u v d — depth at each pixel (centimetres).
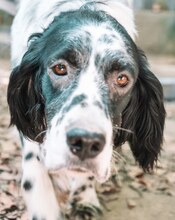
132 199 80
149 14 258
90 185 74
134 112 66
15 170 84
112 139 56
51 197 65
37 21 72
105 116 53
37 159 66
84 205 74
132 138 69
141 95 66
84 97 54
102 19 61
